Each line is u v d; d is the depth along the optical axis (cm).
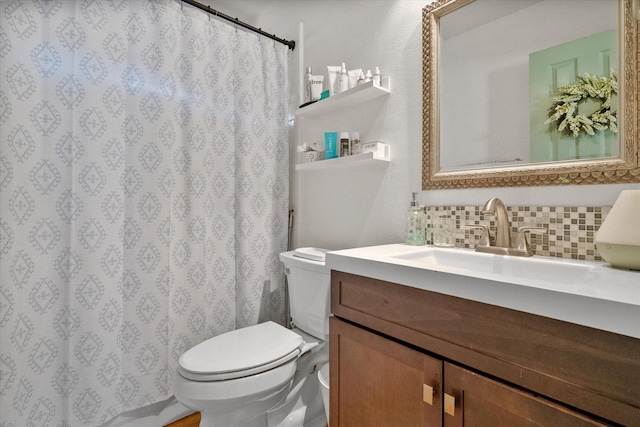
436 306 71
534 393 57
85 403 122
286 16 194
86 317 123
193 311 150
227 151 162
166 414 146
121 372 131
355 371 89
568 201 93
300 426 136
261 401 114
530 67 101
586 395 51
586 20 91
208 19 157
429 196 125
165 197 140
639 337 45
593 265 79
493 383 62
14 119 111
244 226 168
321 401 144
